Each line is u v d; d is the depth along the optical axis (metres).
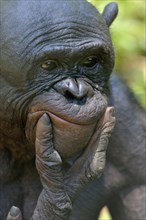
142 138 6.34
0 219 5.67
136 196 6.43
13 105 5.12
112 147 6.28
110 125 5.08
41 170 5.02
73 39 4.95
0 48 5.00
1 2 5.03
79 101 4.89
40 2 4.95
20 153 5.53
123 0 10.24
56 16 4.93
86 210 6.27
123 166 6.35
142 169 6.36
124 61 10.14
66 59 4.95
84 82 4.95
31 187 5.72
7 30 4.96
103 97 5.01
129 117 6.31
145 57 10.52
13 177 5.67
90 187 6.22
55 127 4.93
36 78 4.99
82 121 4.85
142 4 10.25
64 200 5.09
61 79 4.97
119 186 6.38
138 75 9.95
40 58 4.92
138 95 6.79
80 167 5.18
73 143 4.96
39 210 5.15
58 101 4.90
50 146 4.95
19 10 4.95
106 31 5.14
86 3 5.08
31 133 5.17
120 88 6.35
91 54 5.02
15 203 5.71
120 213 6.53
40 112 5.00
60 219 5.13
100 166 5.12
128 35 9.98
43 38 4.91
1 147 5.54
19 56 4.95
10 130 5.31
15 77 5.02
